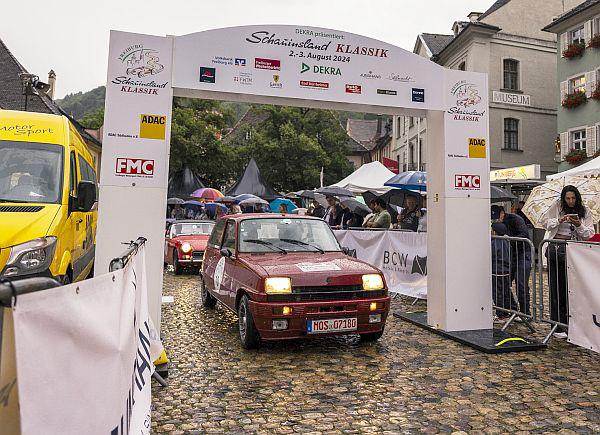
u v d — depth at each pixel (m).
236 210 17.27
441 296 6.73
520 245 6.95
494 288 7.35
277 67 6.04
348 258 6.40
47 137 6.98
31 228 5.68
